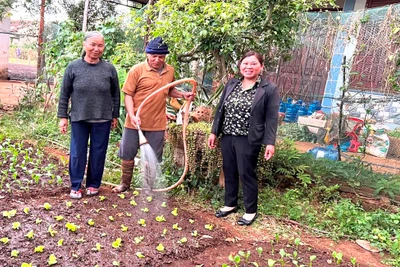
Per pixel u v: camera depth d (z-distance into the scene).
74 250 2.84
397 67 5.33
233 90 3.81
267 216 4.04
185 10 4.50
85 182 4.36
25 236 2.93
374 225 3.97
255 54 3.61
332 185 4.94
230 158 3.84
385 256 3.45
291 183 4.97
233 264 2.98
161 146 4.17
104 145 3.90
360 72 5.89
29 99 7.79
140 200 4.00
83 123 3.77
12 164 4.53
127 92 3.87
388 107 6.03
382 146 6.17
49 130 6.38
